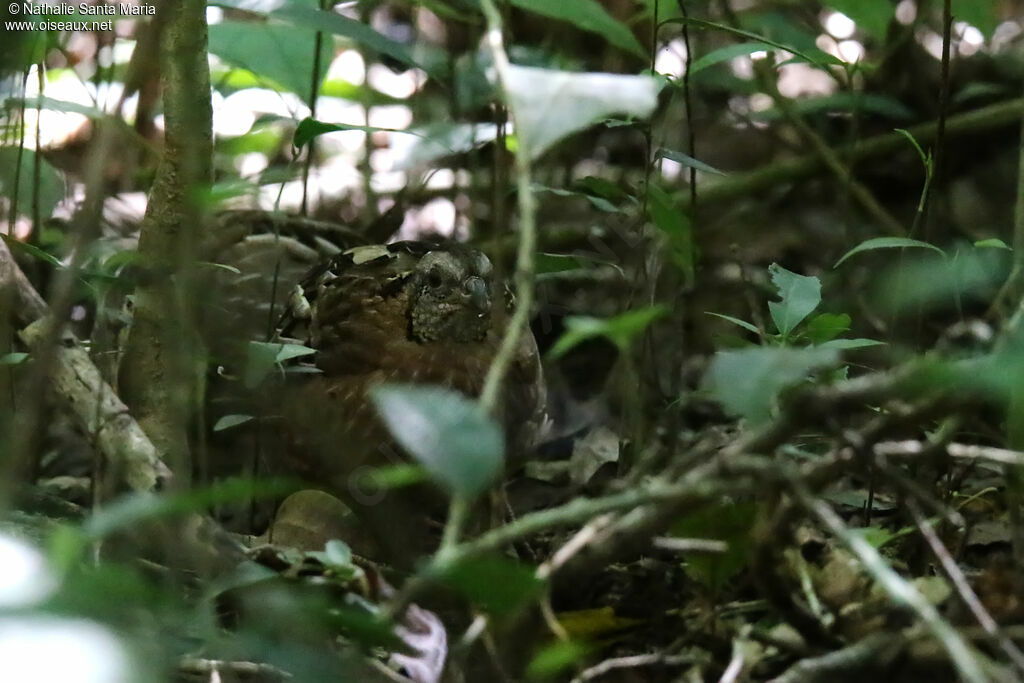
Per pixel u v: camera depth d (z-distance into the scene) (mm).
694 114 9383
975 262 3975
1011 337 2785
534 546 4988
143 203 7355
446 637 3988
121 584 2395
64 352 4250
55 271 5113
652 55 5223
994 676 3066
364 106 8250
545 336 7531
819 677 3277
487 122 6941
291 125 7703
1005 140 8422
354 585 3652
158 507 2373
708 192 8328
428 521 5383
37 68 5617
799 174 8273
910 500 3375
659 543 3570
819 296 4254
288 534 5133
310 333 6020
